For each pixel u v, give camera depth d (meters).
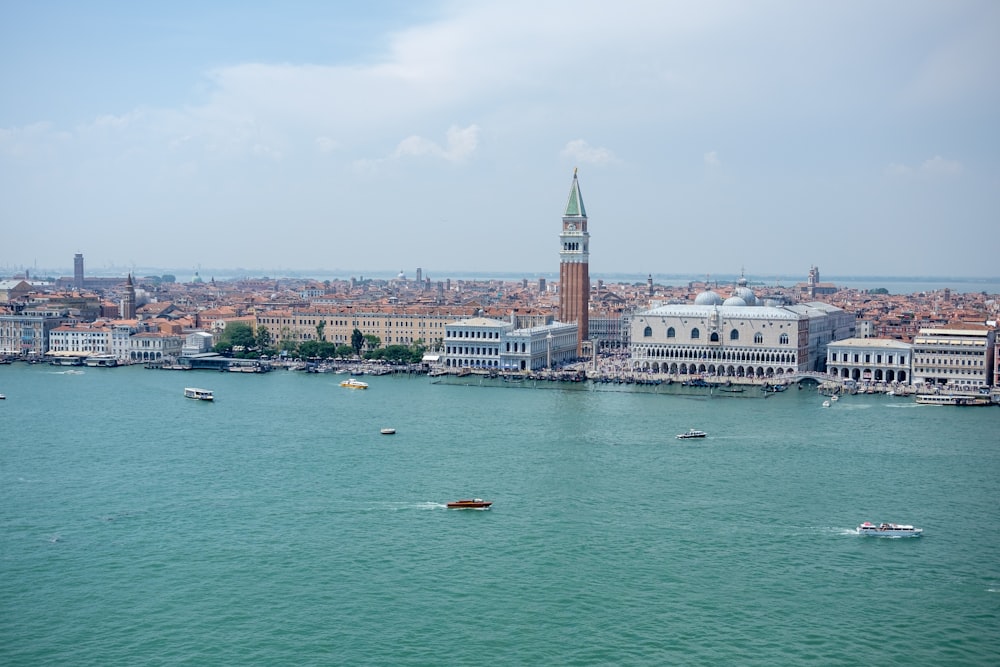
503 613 176.00
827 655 161.38
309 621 172.88
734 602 181.00
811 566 198.88
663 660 159.25
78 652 161.88
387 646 163.62
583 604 179.88
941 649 163.88
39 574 194.00
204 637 166.88
